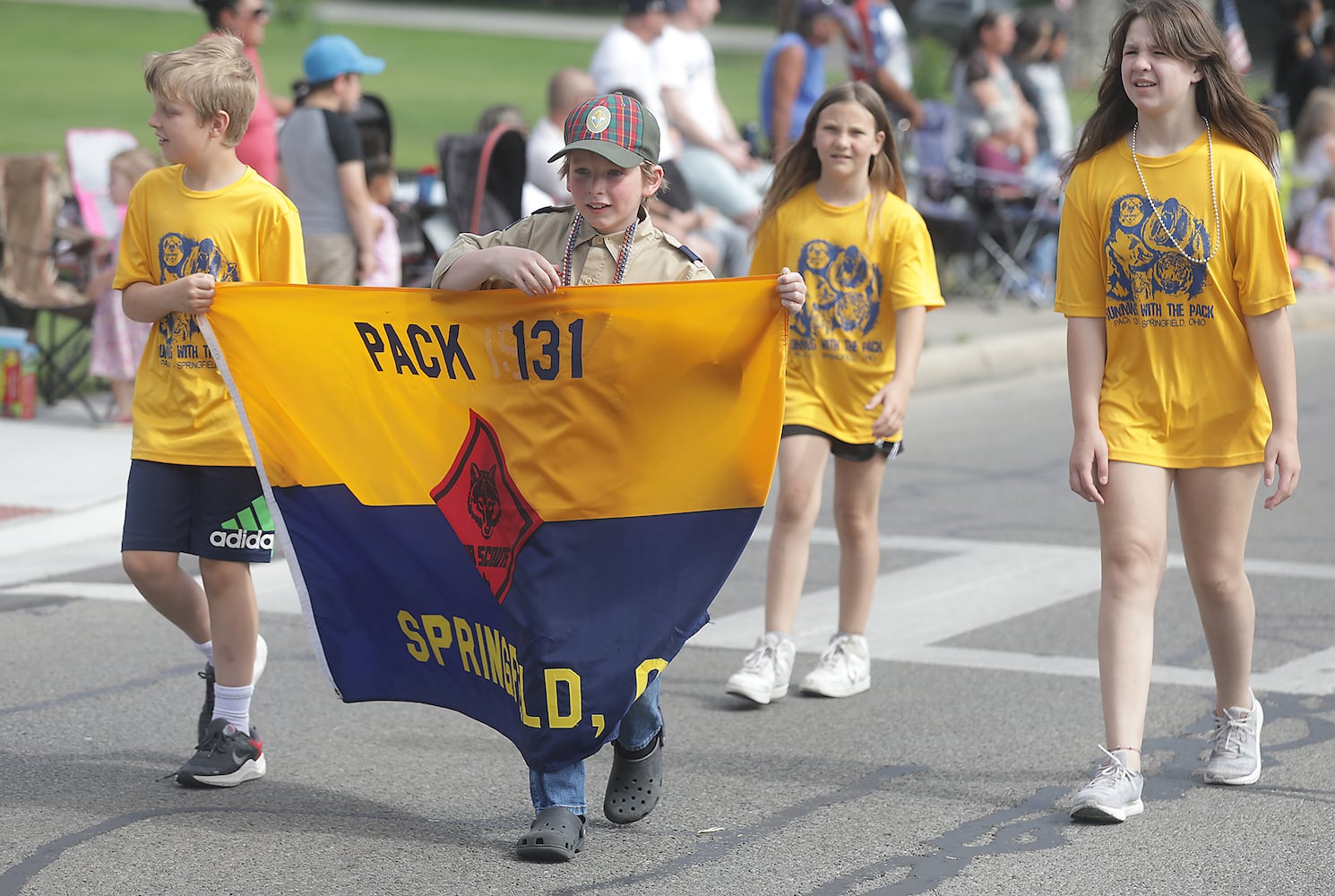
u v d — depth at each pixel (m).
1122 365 10.35
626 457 9.52
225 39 10.65
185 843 9.88
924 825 10.20
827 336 12.70
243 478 10.48
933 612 15.16
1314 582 16.08
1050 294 33.28
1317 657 13.69
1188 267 10.02
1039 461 22.06
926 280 12.55
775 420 9.41
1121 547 10.25
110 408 22.77
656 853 9.77
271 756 11.46
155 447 10.47
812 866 9.58
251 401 10.14
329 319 9.88
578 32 95.25
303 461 10.16
